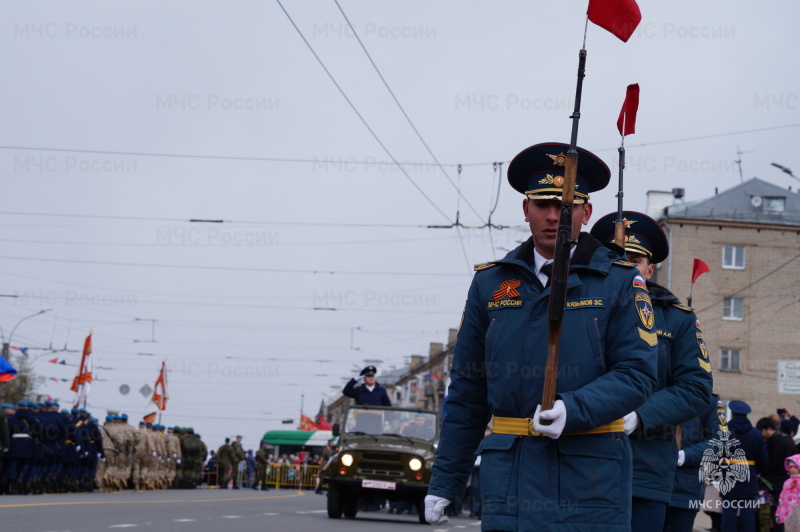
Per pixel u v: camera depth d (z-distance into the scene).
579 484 4.25
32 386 74.94
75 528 12.68
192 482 34.88
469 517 23.36
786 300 55.09
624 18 4.42
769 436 13.56
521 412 4.40
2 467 21.56
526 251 4.64
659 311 6.55
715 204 56.34
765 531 13.27
